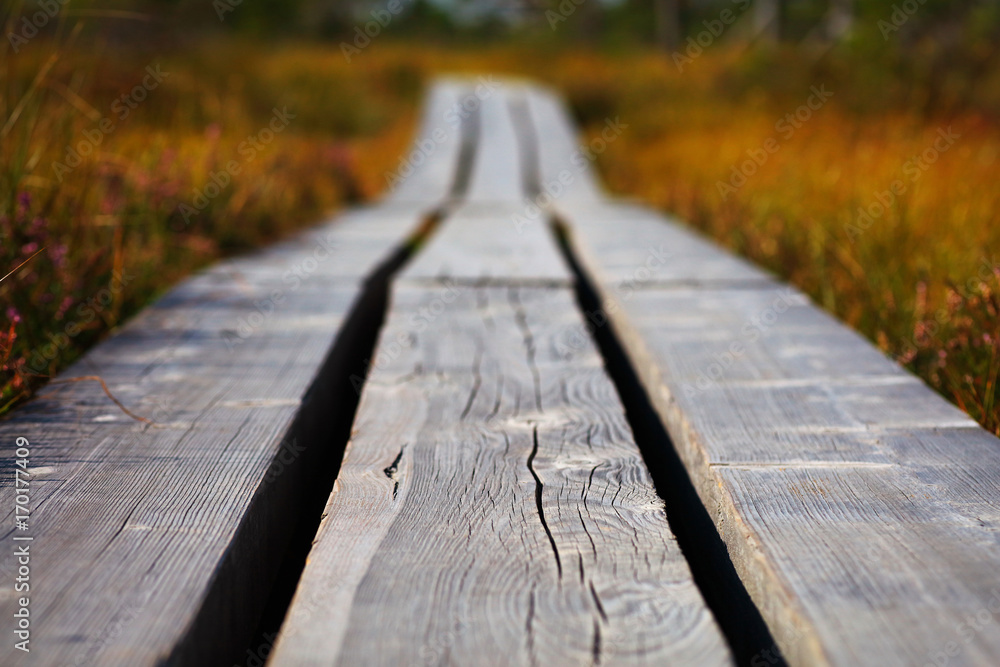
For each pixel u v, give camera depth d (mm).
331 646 1130
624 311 3201
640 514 1550
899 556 1355
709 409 2113
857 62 12547
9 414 2074
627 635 1153
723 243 5773
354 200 8719
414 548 1415
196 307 3299
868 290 3568
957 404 2527
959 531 1441
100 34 4121
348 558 1379
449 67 21922
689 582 1296
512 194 10305
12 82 3154
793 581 1282
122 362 2557
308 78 15117
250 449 1854
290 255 4664
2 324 2557
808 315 3088
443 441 1945
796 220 5062
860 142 6781
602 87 17828
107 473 1714
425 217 6934
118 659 1092
